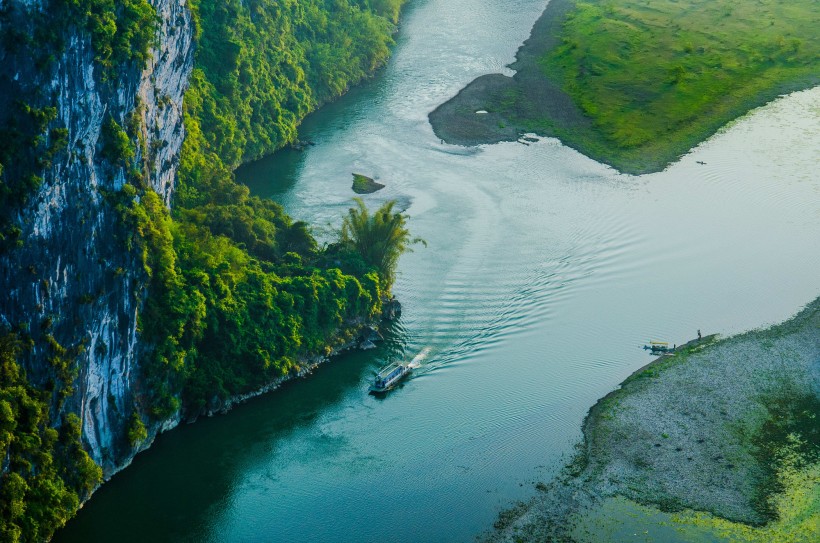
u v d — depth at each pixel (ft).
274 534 341.62
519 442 383.04
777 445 376.48
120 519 347.15
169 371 386.73
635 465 367.86
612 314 467.93
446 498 355.15
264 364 411.34
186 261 415.23
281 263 464.65
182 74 469.16
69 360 334.03
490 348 443.73
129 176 370.94
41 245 318.24
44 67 313.53
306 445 383.65
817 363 423.64
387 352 441.27
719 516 342.23
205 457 377.30
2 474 304.91
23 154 309.83
